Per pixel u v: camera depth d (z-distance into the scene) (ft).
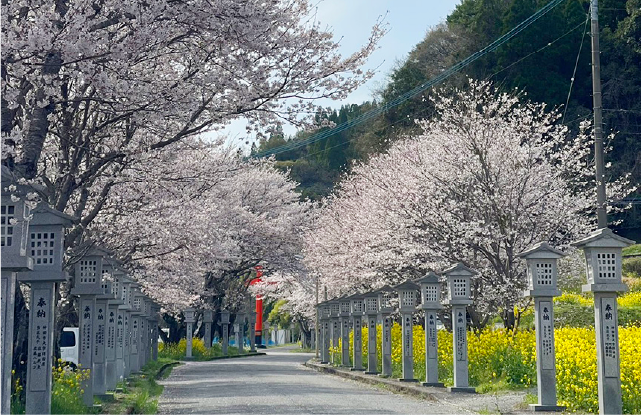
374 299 76.84
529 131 79.41
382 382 65.62
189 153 71.10
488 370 56.18
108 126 49.88
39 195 36.14
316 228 116.06
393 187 75.92
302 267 123.85
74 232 47.83
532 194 71.46
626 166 137.90
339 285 100.73
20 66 32.50
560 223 71.10
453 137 76.74
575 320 80.89
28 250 32.63
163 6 34.76
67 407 36.19
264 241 120.78
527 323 88.48
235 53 40.06
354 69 42.91
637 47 144.25
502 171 71.61
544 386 39.68
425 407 45.83
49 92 33.88
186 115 42.47
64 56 33.14
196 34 38.60
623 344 42.29
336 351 103.24
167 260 75.25
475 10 171.22
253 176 123.24
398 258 73.82
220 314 159.94
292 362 132.46
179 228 66.49
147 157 47.93
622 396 36.19
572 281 84.48
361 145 178.81
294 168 228.22
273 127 43.70
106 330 49.47
